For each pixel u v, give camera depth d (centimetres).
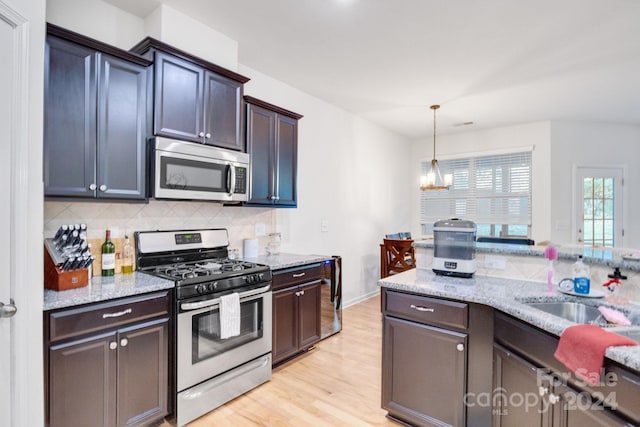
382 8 225
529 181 514
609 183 507
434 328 184
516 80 347
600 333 117
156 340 187
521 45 274
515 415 153
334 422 202
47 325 150
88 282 184
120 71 197
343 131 446
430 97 399
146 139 209
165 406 191
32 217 143
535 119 491
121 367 173
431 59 300
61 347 154
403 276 219
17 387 137
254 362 239
